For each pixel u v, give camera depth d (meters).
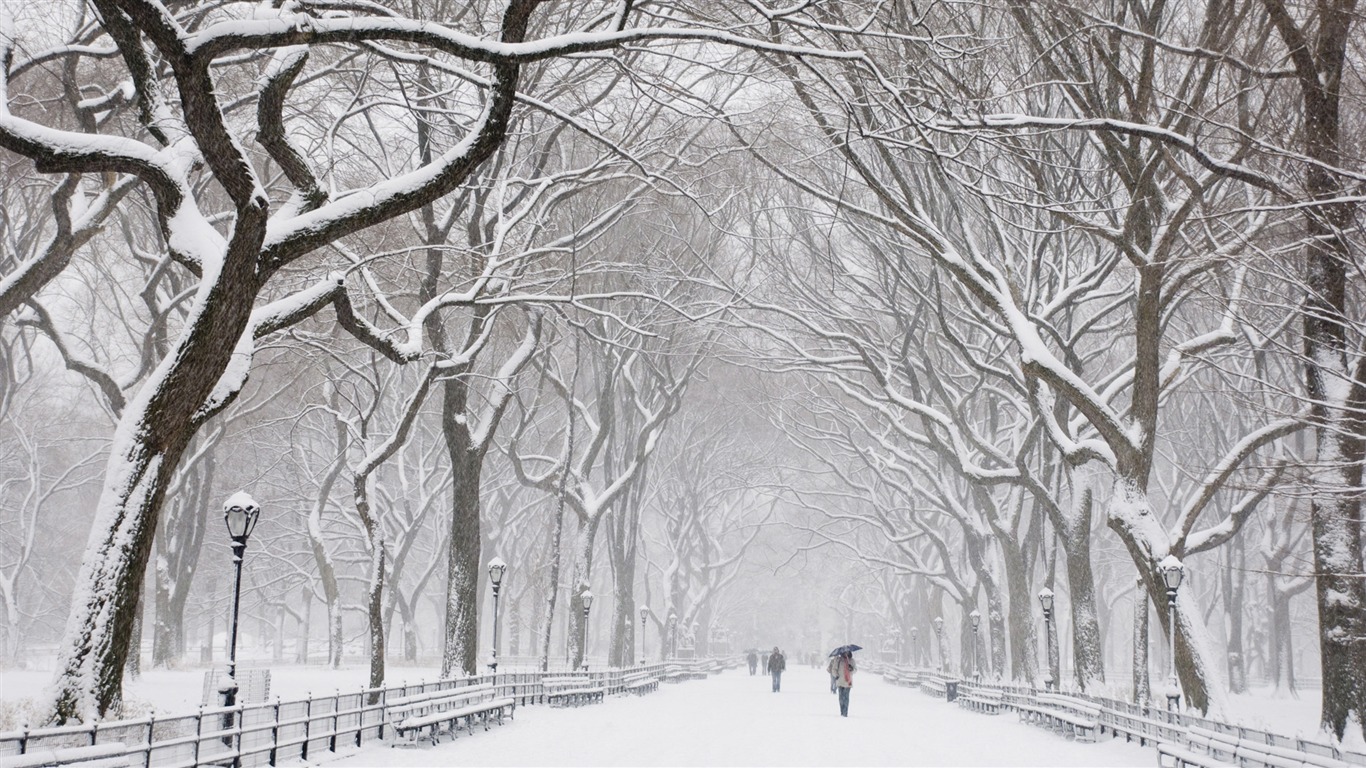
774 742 20.95
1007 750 20.53
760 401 50.91
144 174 13.74
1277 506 44.97
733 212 34.34
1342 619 19.73
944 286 37.34
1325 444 19.80
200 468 52.53
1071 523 30.58
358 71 21.42
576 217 32.38
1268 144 16.89
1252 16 18.86
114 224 34.41
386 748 17.98
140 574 13.45
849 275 36.69
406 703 18.62
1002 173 27.55
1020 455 31.30
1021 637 36.03
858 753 19.25
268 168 30.38
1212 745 16.81
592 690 33.00
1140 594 24.61
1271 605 55.31
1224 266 24.03
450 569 27.83
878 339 38.06
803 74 24.17
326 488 44.72
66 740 11.11
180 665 40.84
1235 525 26.02
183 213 14.08
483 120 13.77
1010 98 22.14
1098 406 22.97
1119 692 32.16
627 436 46.22
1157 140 19.30
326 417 48.38
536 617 61.91
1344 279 19.92
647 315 38.28
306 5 13.60
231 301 13.10
